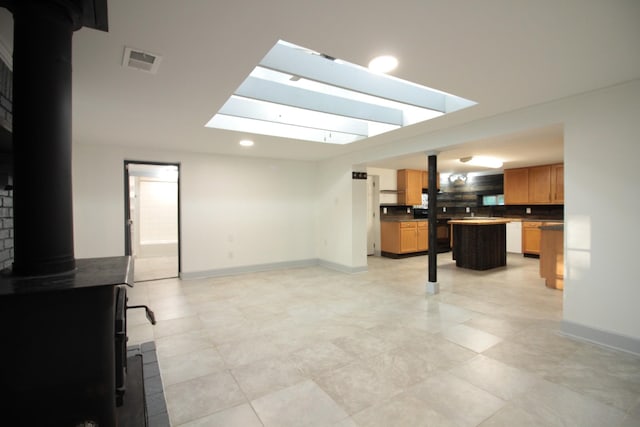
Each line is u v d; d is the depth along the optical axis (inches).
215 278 197.3
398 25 61.4
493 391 75.0
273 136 153.2
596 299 98.3
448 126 137.9
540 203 260.5
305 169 237.9
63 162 44.3
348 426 64.1
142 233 300.4
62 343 41.4
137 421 58.2
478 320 122.0
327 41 67.4
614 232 93.9
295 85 114.5
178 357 94.0
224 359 92.6
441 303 144.0
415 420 65.4
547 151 170.6
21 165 41.4
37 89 41.5
